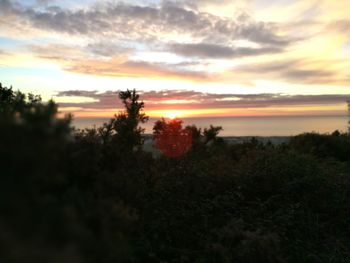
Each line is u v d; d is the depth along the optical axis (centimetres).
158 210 637
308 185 802
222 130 1173
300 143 1552
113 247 246
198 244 588
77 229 200
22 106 339
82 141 488
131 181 495
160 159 850
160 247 559
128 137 667
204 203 707
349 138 1620
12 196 183
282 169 868
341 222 723
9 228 176
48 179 209
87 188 346
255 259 506
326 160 1155
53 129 213
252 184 815
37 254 178
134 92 714
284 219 673
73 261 189
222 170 878
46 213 192
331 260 592
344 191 810
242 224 605
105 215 271
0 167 184
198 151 1060
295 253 593
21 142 191
